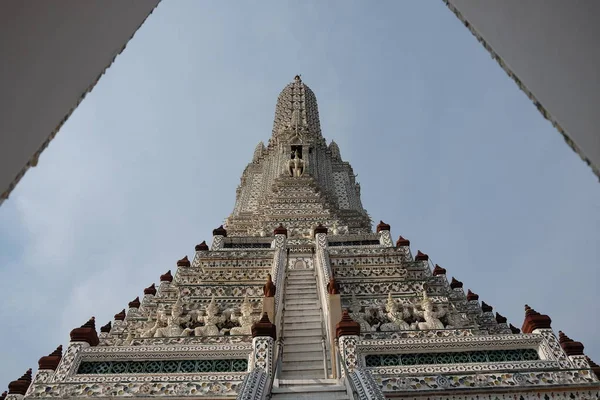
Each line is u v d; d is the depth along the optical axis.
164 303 17.81
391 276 19.91
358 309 16.78
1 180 3.46
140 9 4.79
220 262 20.83
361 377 10.33
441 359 12.50
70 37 3.80
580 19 3.25
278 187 34.69
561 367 11.78
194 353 12.56
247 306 16.42
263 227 27.02
